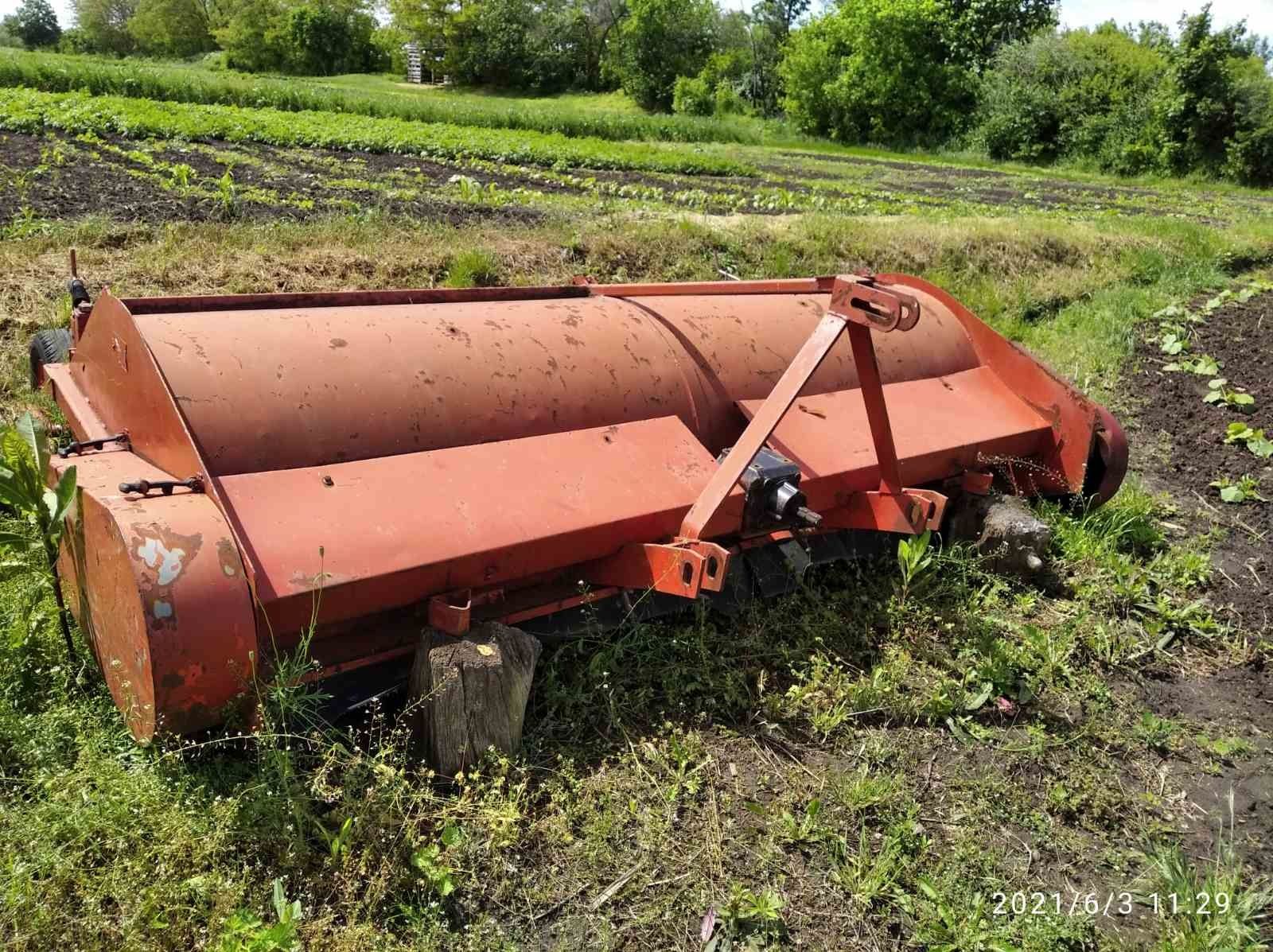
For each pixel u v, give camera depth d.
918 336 5.26
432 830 3.03
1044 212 16.48
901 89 36.94
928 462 4.65
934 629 4.48
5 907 2.49
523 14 64.88
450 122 28.39
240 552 2.79
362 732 3.16
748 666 4.01
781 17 59.38
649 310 4.49
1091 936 3.11
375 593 3.02
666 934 2.88
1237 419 8.02
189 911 2.61
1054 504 5.46
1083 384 8.34
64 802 2.80
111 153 14.20
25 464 3.24
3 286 6.77
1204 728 4.26
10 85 26.12
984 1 37.41
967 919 3.06
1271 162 29.86
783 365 4.66
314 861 2.85
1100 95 33.22
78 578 3.27
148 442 3.31
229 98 27.19
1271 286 12.20
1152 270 12.34
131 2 87.12
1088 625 4.77
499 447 3.56
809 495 4.18
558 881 2.99
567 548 3.45
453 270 8.13
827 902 3.07
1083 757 3.93
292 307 3.85
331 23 72.81
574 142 24.03
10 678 3.29
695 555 3.34
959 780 3.67
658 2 55.94
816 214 12.11
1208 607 5.26
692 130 32.16
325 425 3.23
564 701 3.62
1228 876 3.34
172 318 3.39
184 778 2.90
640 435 3.94
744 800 3.39
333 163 15.52
